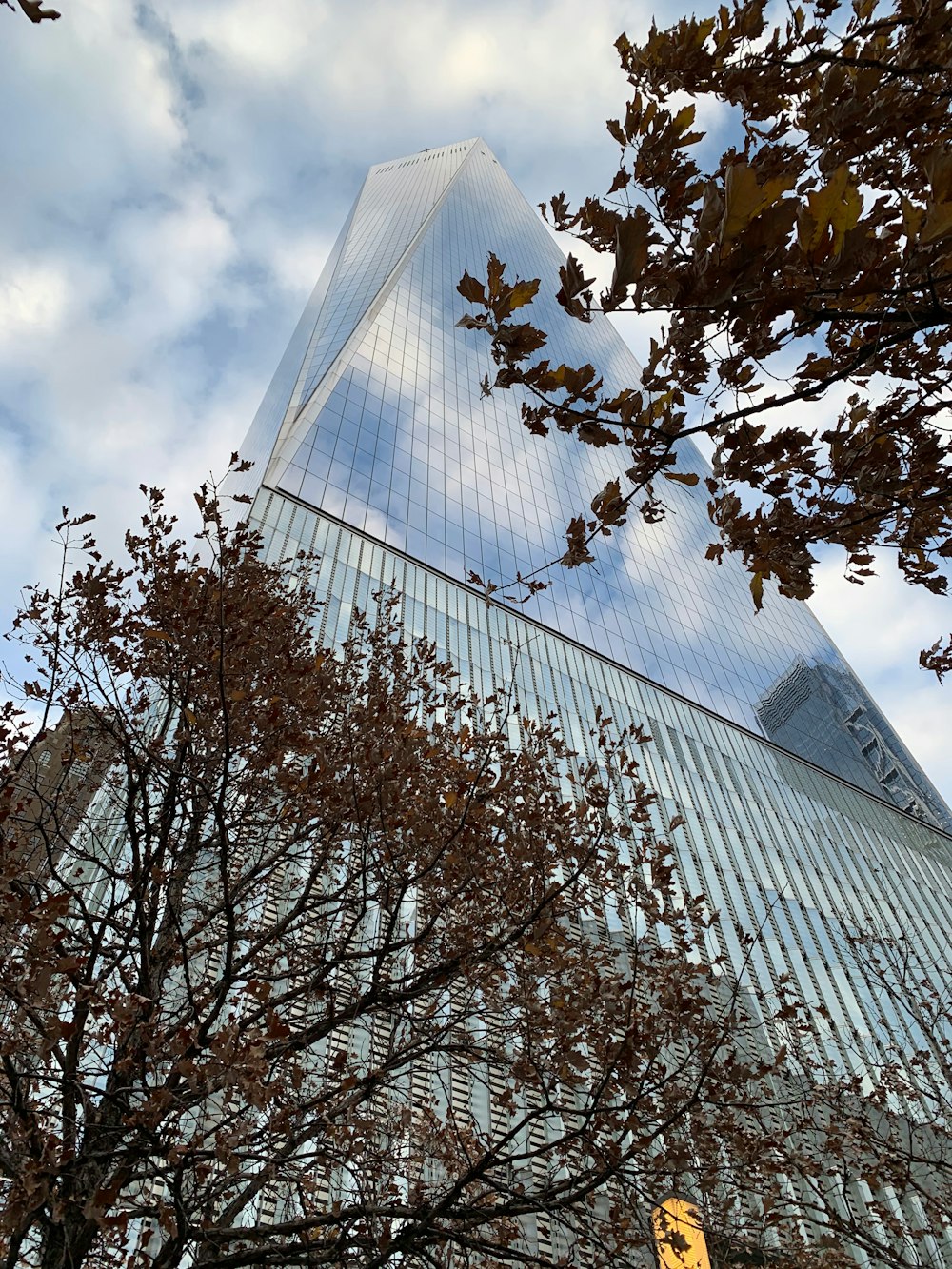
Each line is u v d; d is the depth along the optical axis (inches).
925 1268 356.2
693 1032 307.4
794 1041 502.9
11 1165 214.8
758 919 1230.3
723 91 167.6
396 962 342.3
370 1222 244.8
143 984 263.6
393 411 1705.2
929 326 131.9
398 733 319.0
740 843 1437.0
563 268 134.3
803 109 166.1
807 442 160.4
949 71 137.5
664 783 1429.6
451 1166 326.0
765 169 154.9
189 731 309.1
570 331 2945.4
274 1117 237.5
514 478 1941.4
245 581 389.4
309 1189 283.0
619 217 129.6
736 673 2194.9
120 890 390.0
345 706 364.5
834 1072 735.7
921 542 179.5
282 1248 234.2
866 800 2110.0
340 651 991.0
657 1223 260.2
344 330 1931.6
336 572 1201.4
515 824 325.4
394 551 1376.7
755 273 117.7
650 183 150.3
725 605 2517.2
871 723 2662.4
